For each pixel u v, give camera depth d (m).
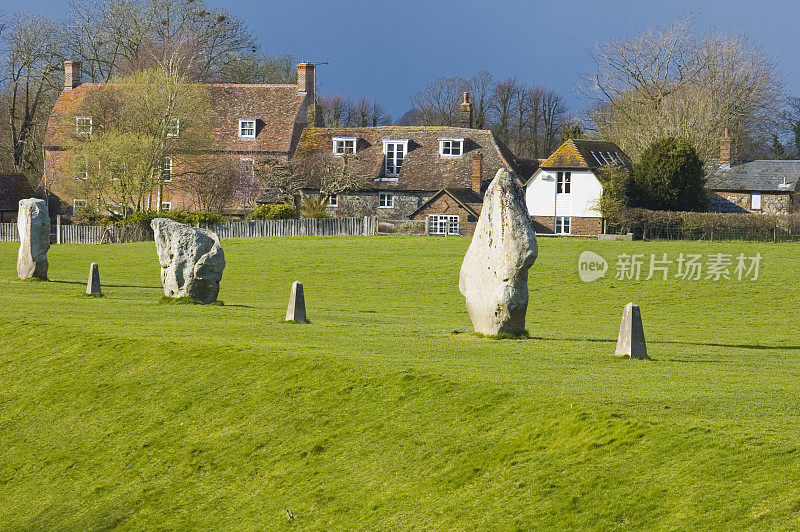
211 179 85.50
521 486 16.11
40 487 21.48
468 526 15.62
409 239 68.88
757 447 15.21
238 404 22.23
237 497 18.89
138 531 18.75
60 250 65.25
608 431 16.70
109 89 86.56
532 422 17.84
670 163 77.69
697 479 14.84
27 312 32.59
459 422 18.72
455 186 88.69
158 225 36.59
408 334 28.08
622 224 70.81
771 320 39.88
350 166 88.44
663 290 47.72
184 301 35.84
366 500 17.33
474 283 27.09
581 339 28.22
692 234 69.81
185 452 20.94
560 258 57.75
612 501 15.02
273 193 87.69
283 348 24.97
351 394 21.09
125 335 27.66
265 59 134.00
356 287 49.12
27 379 26.42
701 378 20.34
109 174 77.62
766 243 65.44
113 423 23.06
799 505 13.69
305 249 63.31
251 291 47.75
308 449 19.56
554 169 83.94
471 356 23.39
